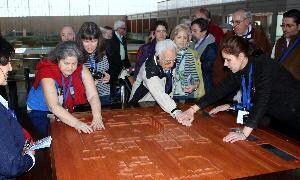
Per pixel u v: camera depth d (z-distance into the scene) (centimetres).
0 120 140
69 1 1103
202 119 239
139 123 229
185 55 313
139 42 1019
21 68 513
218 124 227
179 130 215
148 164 162
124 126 223
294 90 218
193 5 978
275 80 213
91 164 163
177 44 308
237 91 258
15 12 1043
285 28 346
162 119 239
